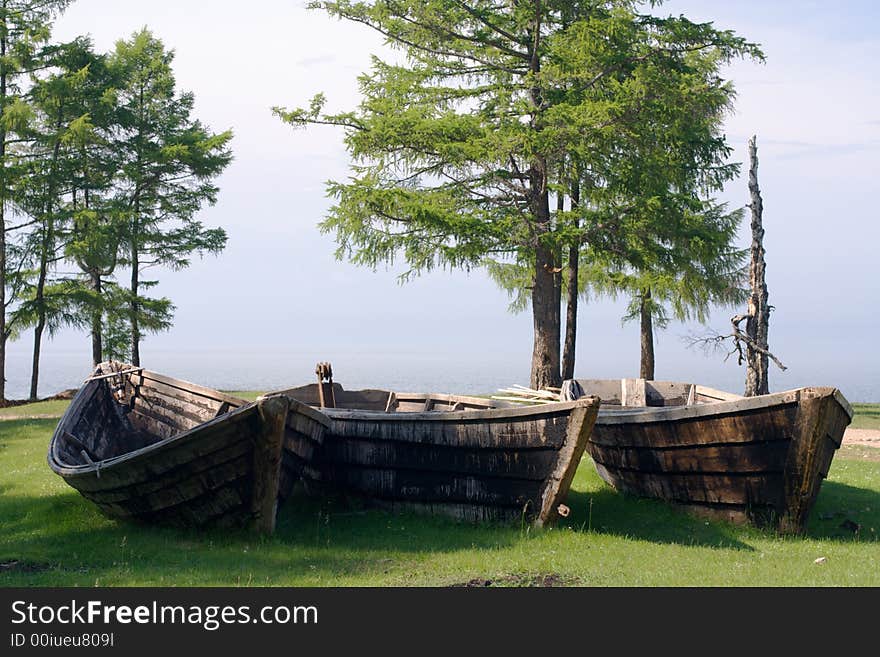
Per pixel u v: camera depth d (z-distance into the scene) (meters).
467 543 10.43
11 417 25.42
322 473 12.77
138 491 10.71
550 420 10.65
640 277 31.41
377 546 10.31
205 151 36.69
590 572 9.20
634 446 12.42
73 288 34.56
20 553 9.78
